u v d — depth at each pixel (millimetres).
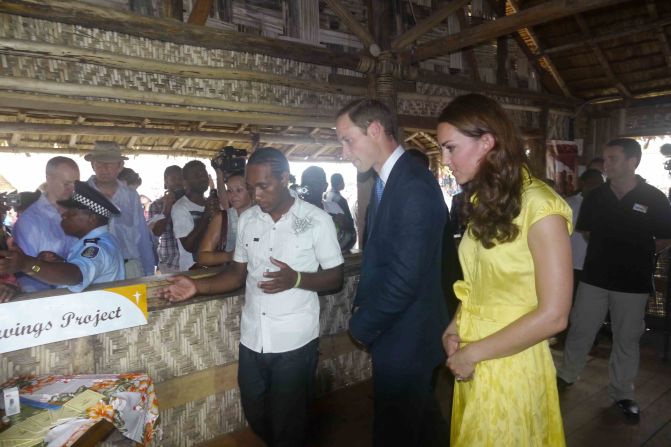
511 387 1180
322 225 1951
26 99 2451
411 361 1565
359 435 2395
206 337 2275
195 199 3250
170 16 2852
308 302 1965
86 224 1905
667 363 3328
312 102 3512
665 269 3949
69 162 2363
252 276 1982
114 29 2609
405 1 4133
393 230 1545
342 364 2881
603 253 2676
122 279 2057
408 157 1632
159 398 2145
